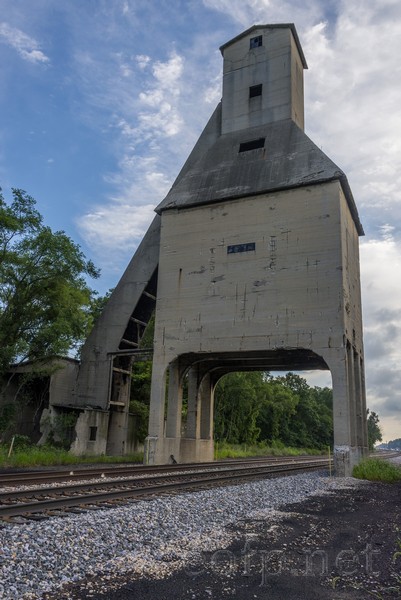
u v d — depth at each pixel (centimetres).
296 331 2497
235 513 1038
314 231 2584
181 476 1766
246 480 1730
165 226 3059
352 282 2881
